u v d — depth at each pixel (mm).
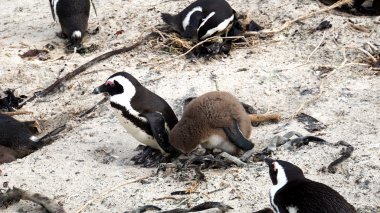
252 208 9266
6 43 16500
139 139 11469
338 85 12891
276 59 14273
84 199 9977
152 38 15836
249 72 13828
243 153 10750
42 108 13984
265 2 16688
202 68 14273
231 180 9953
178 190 9922
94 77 14531
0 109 14133
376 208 9047
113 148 11891
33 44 16375
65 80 14570
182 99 13117
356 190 9453
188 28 15008
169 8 17281
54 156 11523
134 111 11133
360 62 13664
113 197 9914
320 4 16609
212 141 10711
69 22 15961
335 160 10008
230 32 15242
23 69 15227
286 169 8438
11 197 9953
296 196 8086
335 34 14797
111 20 17000
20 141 12430
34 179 10648
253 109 12312
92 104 13703
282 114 12266
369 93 12461
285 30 15352
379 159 10016
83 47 15883
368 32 14766
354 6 16547
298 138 10758
